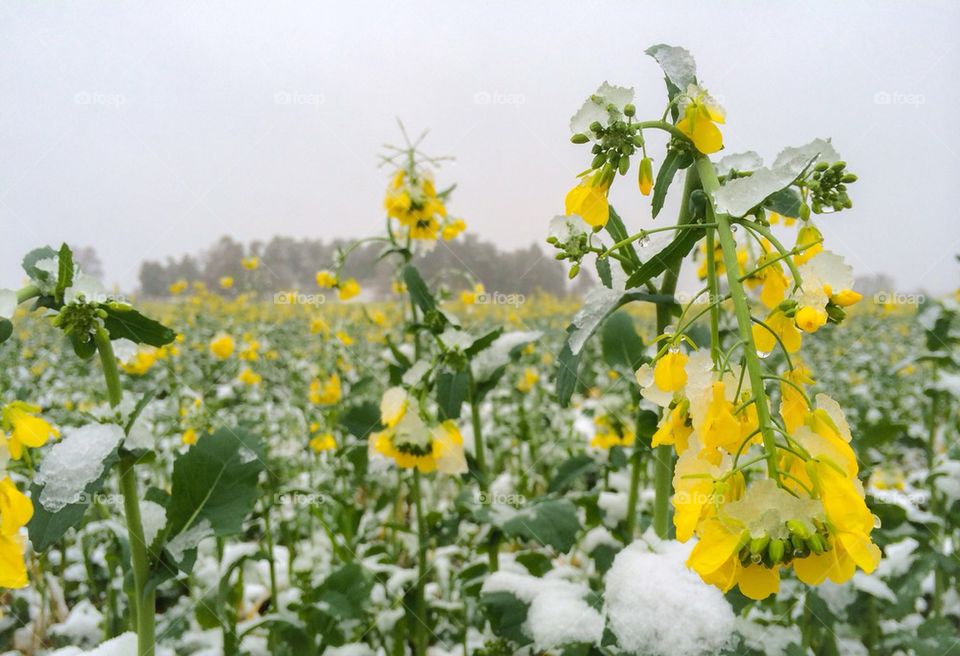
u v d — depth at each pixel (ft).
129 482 4.21
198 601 6.37
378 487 10.80
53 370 16.34
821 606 5.55
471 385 7.22
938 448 12.57
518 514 5.99
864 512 2.13
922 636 5.83
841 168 3.32
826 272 2.88
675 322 4.50
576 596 5.27
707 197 3.20
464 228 9.32
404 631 6.95
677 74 3.59
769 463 2.28
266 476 7.63
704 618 3.62
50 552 8.80
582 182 3.38
